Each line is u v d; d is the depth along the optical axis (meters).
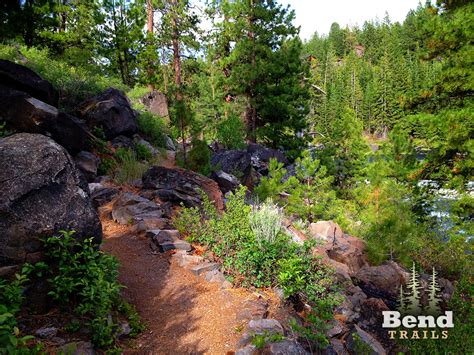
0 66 10.40
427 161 15.68
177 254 7.31
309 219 14.48
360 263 10.21
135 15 25.53
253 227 7.71
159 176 11.00
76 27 26.03
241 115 28.16
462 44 14.24
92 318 4.64
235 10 26.30
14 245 4.35
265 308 5.75
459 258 12.36
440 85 14.89
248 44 25.89
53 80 15.52
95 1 24.39
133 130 15.39
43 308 4.52
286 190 16.27
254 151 23.05
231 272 6.89
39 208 4.68
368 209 14.07
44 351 3.88
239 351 4.59
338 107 75.94
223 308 5.70
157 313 5.60
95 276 4.86
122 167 12.08
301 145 26.27
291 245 7.44
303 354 4.60
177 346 4.85
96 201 9.77
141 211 8.88
